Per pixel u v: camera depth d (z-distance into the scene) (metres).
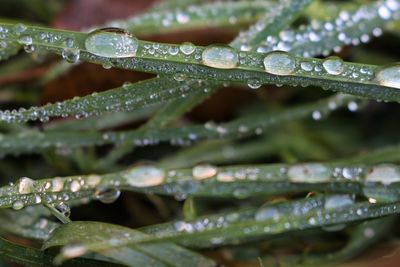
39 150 0.14
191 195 0.13
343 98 0.14
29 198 0.12
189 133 0.14
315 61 0.12
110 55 0.12
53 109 0.13
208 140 0.15
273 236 0.13
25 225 0.13
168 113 0.14
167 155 0.15
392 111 0.16
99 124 0.15
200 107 0.16
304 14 0.15
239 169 0.13
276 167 0.13
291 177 0.13
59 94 0.15
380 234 0.14
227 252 0.14
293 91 0.16
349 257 0.14
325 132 0.16
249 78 0.12
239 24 0.15
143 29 0.15
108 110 0.13
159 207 0.15
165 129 0.14
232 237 0.13
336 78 0.12
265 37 0.14
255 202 0.15
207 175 0.13
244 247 0.14
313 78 0.12
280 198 0.13
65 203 0.13
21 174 0.15
